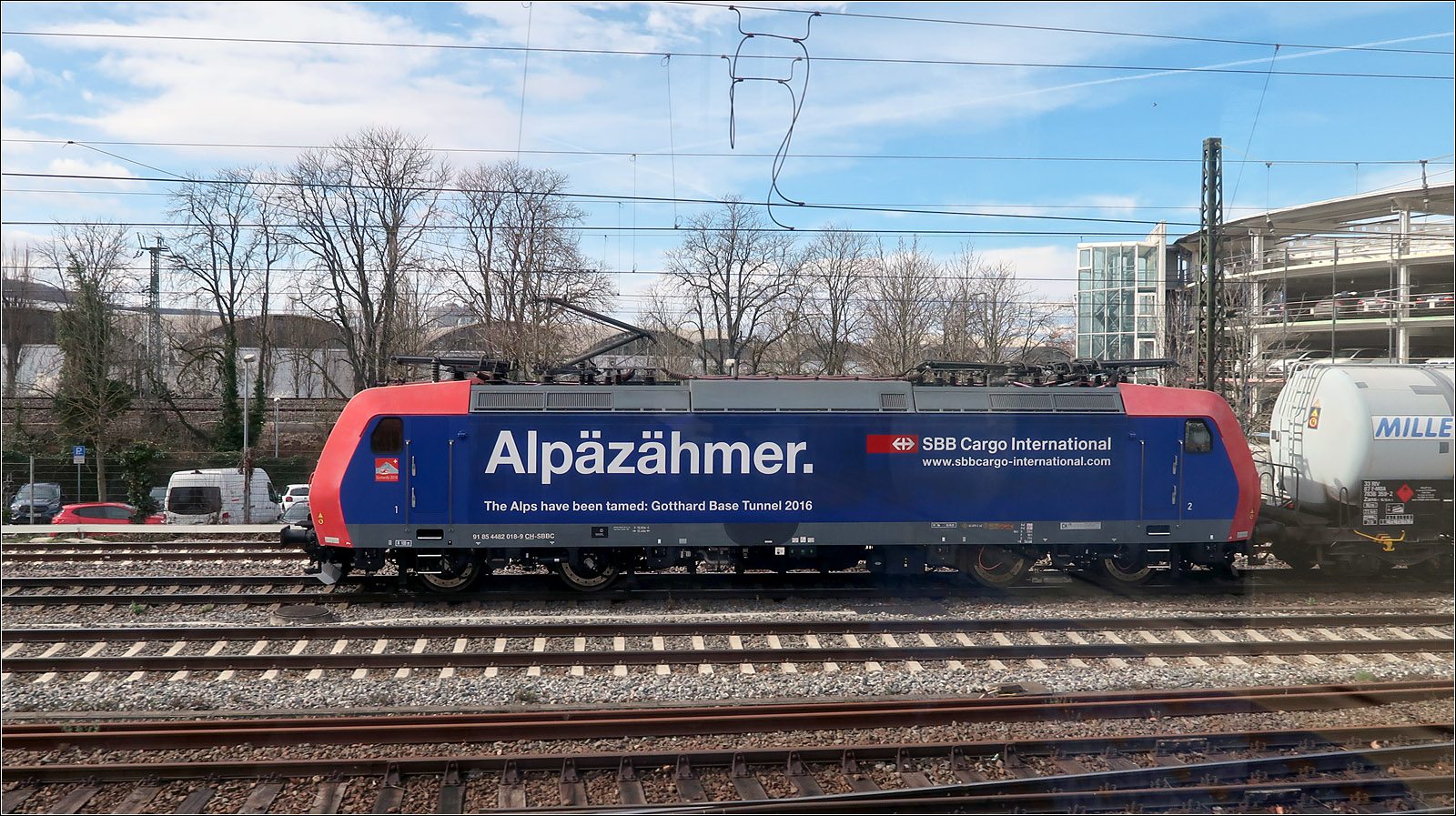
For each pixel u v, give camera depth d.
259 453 39.06
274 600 12.60
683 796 6.85
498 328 31.77
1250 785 7.04
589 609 12.49
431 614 12.09
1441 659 10.43
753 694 9.05
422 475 12.63
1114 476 13.41
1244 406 31.89
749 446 12.89
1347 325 33.84
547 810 6.56
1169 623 11.52
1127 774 7.16
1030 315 39.25
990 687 9.27
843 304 38.28
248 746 7.51
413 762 7.04
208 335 47.22
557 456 12.71
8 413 36.81
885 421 13.09
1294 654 10.61
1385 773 7.41
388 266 36.88
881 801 6.72
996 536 13.24
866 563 15.03
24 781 6.84
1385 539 14.08
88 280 34.94
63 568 14.41
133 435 36.12
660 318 38.50
